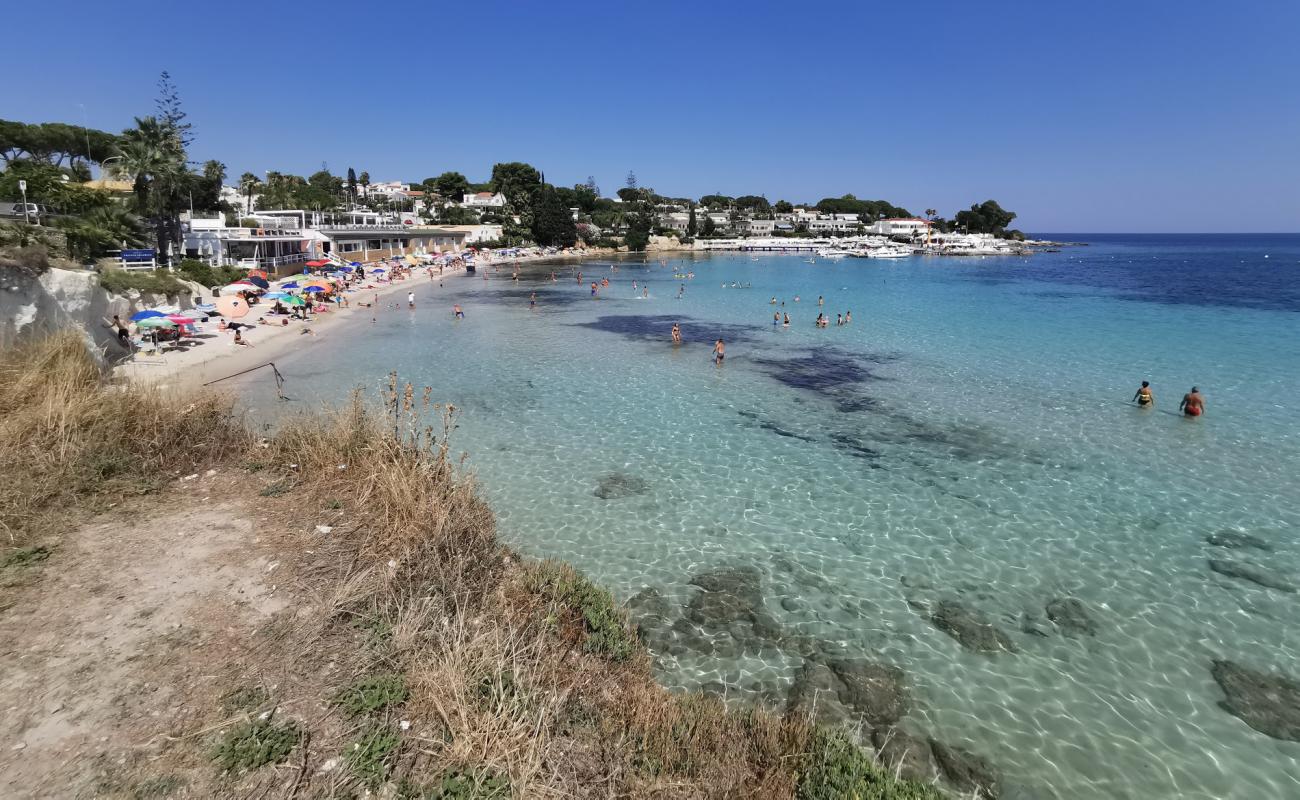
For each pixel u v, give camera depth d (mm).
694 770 6574
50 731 5133
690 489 16203
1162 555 13102
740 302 58000
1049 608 11359
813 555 13094
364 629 6801
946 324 43750
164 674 5859
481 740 5547
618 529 14086
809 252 157125
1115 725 8789
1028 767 8094
